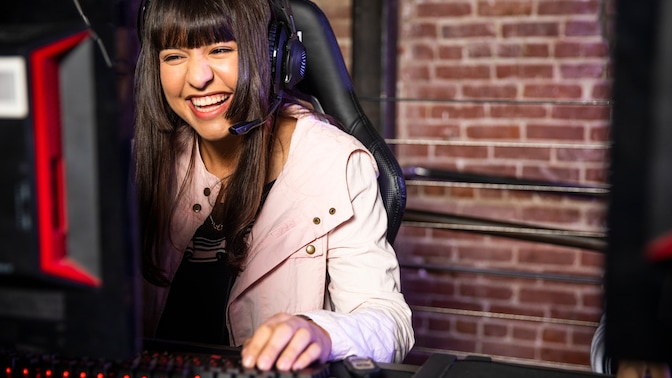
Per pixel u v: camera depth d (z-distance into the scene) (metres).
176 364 0.74
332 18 3.00
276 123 1.27
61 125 0.60
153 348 0.88
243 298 1.22
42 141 0.60
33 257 0.61
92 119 0.60
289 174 1.23
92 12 0.59
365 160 1.25
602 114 2.94
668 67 0.48
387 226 1.29
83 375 0.73
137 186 1.25
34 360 0.75
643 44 0.48
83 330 0.63
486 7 3.02
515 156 3.05
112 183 0.61
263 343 0.78
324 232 1.18
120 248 0.61
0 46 0.59
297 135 1.26
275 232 1.21
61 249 0.61
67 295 0.63
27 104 0.59
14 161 0.60
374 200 1.24
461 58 3.07
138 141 1.24
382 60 2.75
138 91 1.21
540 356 3.06
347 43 3.00
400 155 3.17
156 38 1.12
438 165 3.13
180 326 1.26
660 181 0.49
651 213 0.50
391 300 1.13
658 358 0.52
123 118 0.61
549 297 3.04
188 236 1.26
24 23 0.60
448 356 0.83
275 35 1.14
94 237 0.61
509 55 3.02
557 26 2.95
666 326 0.51
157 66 1.19
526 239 2.54
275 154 1.26
